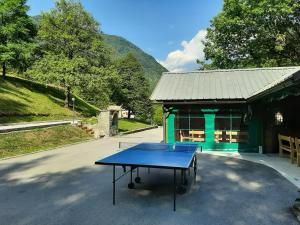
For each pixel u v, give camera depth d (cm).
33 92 3644
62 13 3694
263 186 812
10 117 2455
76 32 3769
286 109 1482
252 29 2762
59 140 1984
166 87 1691
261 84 1598
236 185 827
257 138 1523
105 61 3897
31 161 1266
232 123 1568
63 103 3756
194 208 630
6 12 3528
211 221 555
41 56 3906
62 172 1025
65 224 544
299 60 2816
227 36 2975
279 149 1384
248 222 549
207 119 1593
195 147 895
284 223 543
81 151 1614
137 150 837
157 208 632
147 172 1016
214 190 775
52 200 692
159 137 2656
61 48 3750
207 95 1519
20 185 841
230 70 1884
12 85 3494
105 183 859
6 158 1318
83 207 640
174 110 1625
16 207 642
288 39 2723
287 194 730
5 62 3581
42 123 2519
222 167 1104
